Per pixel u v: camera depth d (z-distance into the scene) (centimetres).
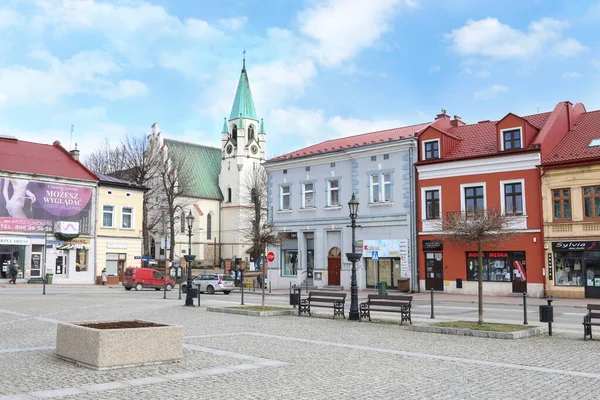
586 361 1237
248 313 2302
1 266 4750
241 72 9694
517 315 2386
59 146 5625
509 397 898
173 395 878
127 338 1096
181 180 7681
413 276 3959
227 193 9194
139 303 2938
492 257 3631
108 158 6738
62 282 5047
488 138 3906
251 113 9475
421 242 3956
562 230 3353
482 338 1616
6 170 4766
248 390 920
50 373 1033
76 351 1123
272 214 4894
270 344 1454
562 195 3384
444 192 3859
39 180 4962
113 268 5484
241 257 8762
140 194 5759
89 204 5300
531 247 3462
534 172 3481
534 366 1171
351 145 4506
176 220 7400
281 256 4825
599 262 3228
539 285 3419
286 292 4288
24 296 3378
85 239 5241
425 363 1197
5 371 1052
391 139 4153
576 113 3925
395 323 2009
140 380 983
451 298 3403
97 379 986
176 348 1165
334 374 1066
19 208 4822
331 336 1641
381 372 1091
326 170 4547
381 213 4156
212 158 9744
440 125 4281
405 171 4050
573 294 3297
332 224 4450
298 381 998
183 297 3672
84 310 2433
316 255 4528
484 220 2434
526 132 3547
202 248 8700
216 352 1304
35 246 4925
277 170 4894
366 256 4216
